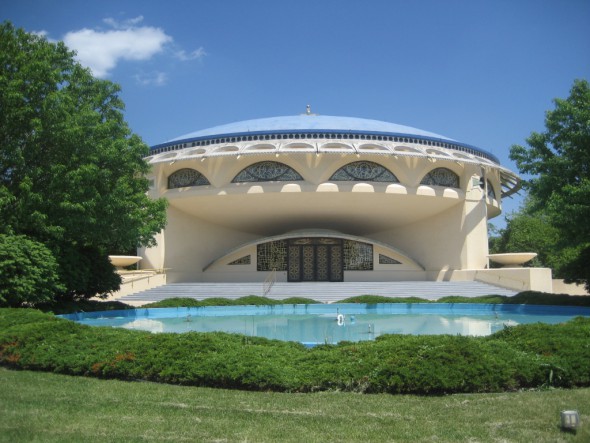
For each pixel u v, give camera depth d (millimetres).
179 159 31297
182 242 35062
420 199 32812
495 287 29641
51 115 16203
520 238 43281
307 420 6457
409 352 8312
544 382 7957
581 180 19594
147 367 8617
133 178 20438
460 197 34156
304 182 31391
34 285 16047
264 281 35625
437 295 28969
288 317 21609
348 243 36312
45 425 6254
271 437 5891
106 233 18484
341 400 7332
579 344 8633
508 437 5805
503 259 33812
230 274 36312
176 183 33938
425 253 36406
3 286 15539
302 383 7887
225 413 6738
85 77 19781
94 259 20797
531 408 6793
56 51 19281
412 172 32062
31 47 17500
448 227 34969
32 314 12602
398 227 38312
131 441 5746
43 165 17219
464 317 20656
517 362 8039
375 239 39469
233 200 32562
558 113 20359
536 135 21203
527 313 21734
